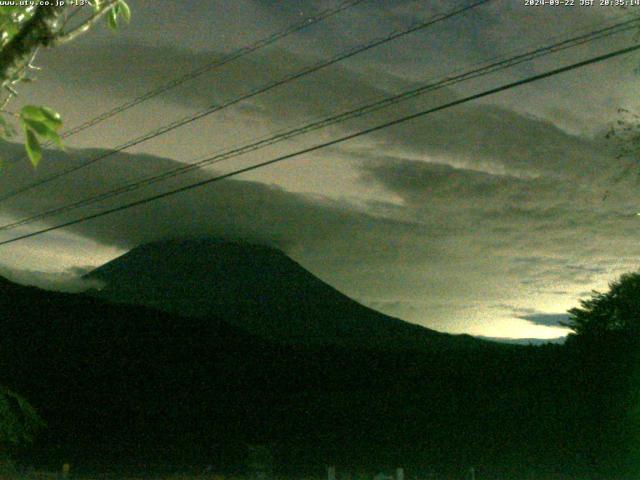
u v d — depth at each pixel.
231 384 52.22
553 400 37.47
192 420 47.22
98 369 53.25
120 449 43.53
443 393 41.72
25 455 39.44
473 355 44.66
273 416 45.81
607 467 33.59
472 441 37.38
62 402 48.78
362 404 43.56
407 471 35.31
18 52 3.63
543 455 35.12
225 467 39.34
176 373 54.03
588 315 39.72
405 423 40.50
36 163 3.15
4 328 56.62
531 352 42.12
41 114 3.13
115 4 3.99
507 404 38.59
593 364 37.62
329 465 38.06
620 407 34.91
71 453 42.19
